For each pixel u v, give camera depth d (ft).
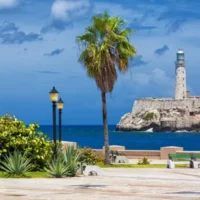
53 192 70.08
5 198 63.98
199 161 140.56
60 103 120.37
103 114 143.23
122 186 77.71
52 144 105.91
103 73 142.00
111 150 160.56
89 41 143.43
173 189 73.87
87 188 74.79
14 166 93.81
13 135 102.06
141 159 157.79
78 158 104.53
